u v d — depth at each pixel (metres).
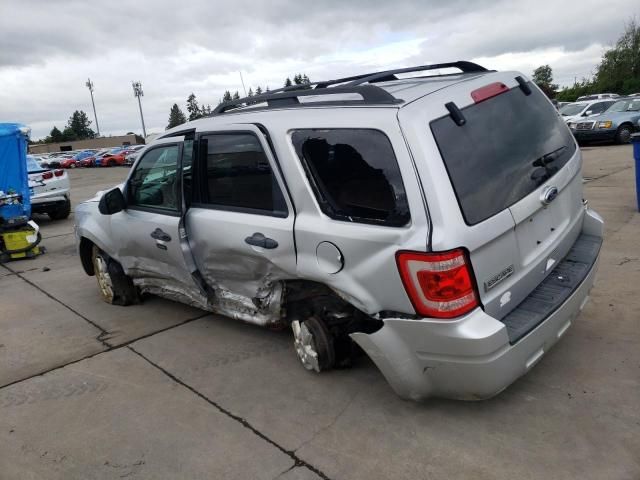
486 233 2.64
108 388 3.80
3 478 2.91
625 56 51.06
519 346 2.68
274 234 3.32
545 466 2.58
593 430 2.79
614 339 3.66
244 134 3.47
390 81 3.70
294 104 3.37
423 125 2.65
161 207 4.41
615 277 4.75
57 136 121.12
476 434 2.86
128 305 5.50
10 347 4.70
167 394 3.64
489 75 3.19
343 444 2.91
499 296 2.77
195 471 2.83
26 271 7.45
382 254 2.76
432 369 2.76
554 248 3.16
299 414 3.23
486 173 2.75
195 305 4.56
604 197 8.20
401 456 2.77
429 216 2.57
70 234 10.25
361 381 3.51
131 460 2.97
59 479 2.87
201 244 3.92
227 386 3.66
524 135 3.05
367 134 2.79
